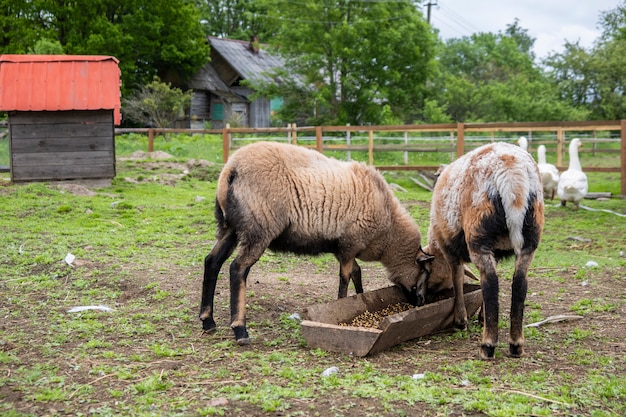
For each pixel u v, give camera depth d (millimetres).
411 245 6074
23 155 13508
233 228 5340
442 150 17516
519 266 4820
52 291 6734
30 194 12430
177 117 33219
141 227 10359
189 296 6594
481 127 16266
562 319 5957
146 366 4617
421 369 4668
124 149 21938
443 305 5480
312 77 30344
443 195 5418
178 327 5652
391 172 18203
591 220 11672
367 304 5863
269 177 5285
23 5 32719
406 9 29828
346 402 3924
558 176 13828
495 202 4750
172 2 35312
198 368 4582
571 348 5188
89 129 13750
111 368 4535
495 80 38406
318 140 18031
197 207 12227
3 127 18750
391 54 29516
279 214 5320
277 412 3777
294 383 4266
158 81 32375
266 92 31953
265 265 8352
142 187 14250
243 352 4973
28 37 31344
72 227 10094
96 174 13867
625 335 5504
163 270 7598
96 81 13859
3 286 6879
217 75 40000
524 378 4441
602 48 37469
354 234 5738
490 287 4824
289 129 18500
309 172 5500
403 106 32906
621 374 4547
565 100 36750
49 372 4441
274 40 31547
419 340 5488
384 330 4875
